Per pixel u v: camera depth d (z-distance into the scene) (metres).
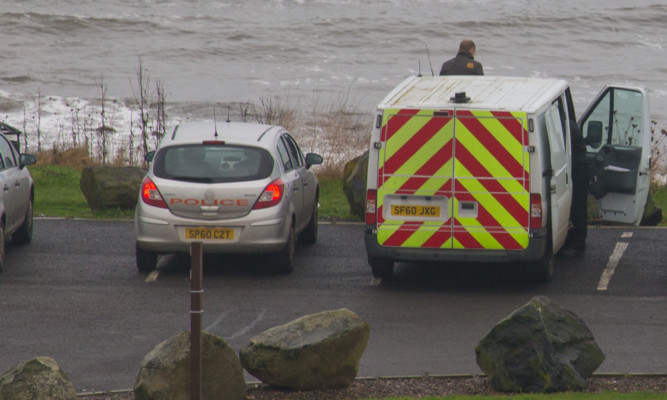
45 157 91.81
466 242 43.88
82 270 49.50
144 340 37.84
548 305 30.73
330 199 72.19
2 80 175.88
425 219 44.19
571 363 30.08
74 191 74.69
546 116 44.84
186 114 150.75
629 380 31.58
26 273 48.72
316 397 29.69
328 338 30.09
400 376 32.31
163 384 27.95
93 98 158.88
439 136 43.69
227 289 46.09
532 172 43.16
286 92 173.62
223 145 47.62
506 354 30.05
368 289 46.34
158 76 187.00
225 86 178.12
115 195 64.75
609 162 52.31
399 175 44.19
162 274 48.94
